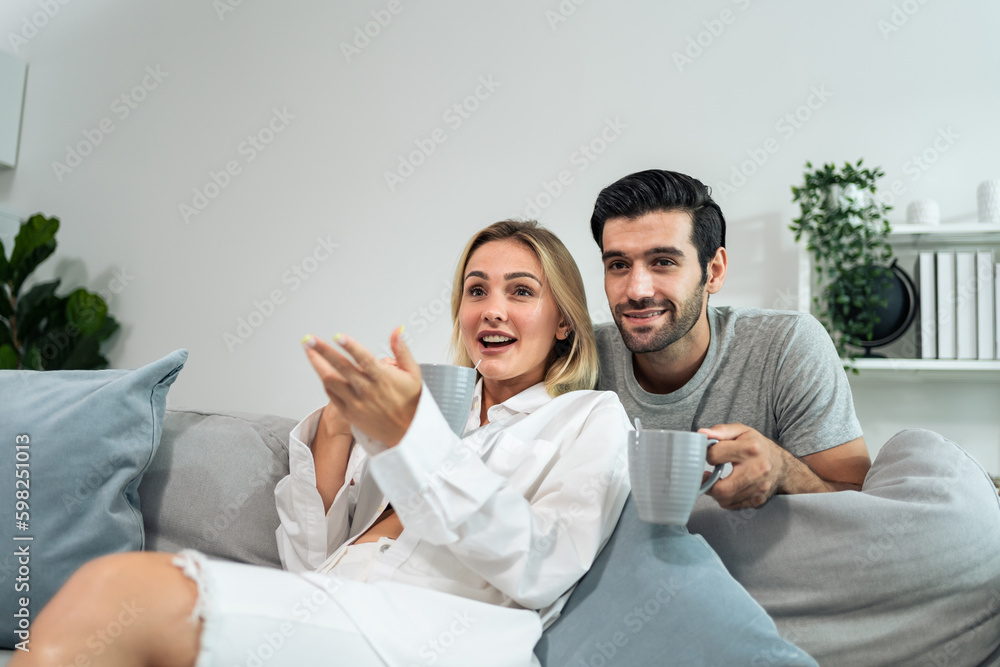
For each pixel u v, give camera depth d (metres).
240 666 0.73
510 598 0.95
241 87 2.86
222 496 1.30
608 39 2.52
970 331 2.05
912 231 2.11
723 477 0.97
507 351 1.22
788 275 2.31
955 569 0.93
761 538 0.99
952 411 2.21
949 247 2.24
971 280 2.06
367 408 0.80
